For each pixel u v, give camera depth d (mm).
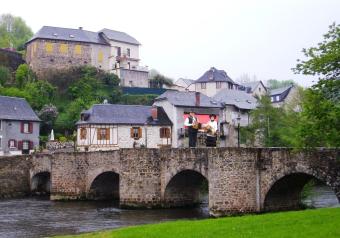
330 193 48281
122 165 43625
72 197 51750
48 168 57844
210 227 22469
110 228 33656
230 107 82375
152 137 72062
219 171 35594
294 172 32562
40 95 95938
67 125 89250
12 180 59125
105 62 110250
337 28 25641
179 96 75938
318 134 25203
